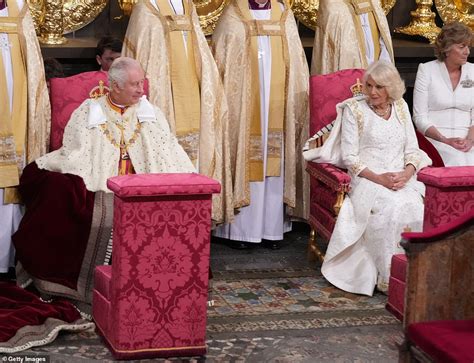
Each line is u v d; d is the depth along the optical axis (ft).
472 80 81.20
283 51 81.05
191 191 54.49
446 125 81.35
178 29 76.95
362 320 64.90
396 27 98.99
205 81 77.51
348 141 72.28
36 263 64.49
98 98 68.64
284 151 82.07
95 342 58.90
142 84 67.21
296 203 83.35
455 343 45.80
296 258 79.71
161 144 69.05
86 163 67.10
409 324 49.29
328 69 83.87
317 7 95.14
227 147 79.36
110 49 78.95
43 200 65.16
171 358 56.65
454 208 63.36
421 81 81.35
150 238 54.85
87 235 64.18
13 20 71.36
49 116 72.79
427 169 64.54
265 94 80.79
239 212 81.71
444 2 98.94
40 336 58.18
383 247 69.92
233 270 75.56
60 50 82.69
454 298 50.11
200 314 56.70
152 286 55.47
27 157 71.92
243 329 62.39
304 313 65.92
